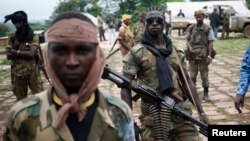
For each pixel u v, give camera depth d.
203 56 7.60
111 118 1.53
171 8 27.39
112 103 1.55
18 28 5.65
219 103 7.52
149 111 3.14
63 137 1.45
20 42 5.68
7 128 1.53
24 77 5.77
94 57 1.49
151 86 3.19
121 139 1.54
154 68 3.19
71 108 1.45
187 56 7.73
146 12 3.29
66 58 1.46
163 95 3.13
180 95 3.28
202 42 7.61
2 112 7.35
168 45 3.26
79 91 1.47
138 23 8.47
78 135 1.47
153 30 3.21
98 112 1.51
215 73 11.15
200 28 7.62
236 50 16.77
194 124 3.25
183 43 20.20
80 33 1.45
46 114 1.49
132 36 8.27
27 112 1.49
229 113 6.79
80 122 1.48
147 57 3.21
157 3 41.06
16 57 5.70
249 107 7.10
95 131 1.49
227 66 12.45
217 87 9.11
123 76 3.07
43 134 1.47
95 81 1.49
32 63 5.75
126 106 1.59
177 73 3.29
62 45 1.45
